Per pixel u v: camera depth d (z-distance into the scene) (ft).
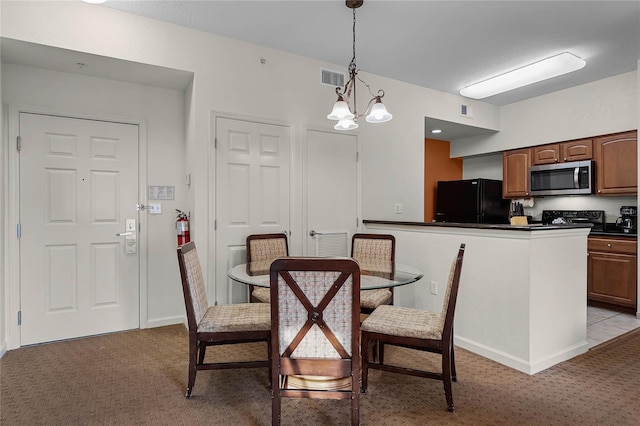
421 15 9.14
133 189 10.66
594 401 6.73
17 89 9.18
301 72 11.64
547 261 8.20
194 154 10.02
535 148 15.61
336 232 12.29
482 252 8.84
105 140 10.29
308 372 5.49
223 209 10.43
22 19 7.95
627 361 8.54
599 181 13.56
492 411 6.40
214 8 8.89
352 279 5.32
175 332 10.44
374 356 8.64
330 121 12.21
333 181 12.28
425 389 7.20
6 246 9.00
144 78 10.27
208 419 6.16
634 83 12.68
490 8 8.81
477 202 16.37
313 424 6.05
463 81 13.80
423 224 10.30
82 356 8.71
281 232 11.32
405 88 13.87
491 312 8.64
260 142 10.98
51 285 9.62
